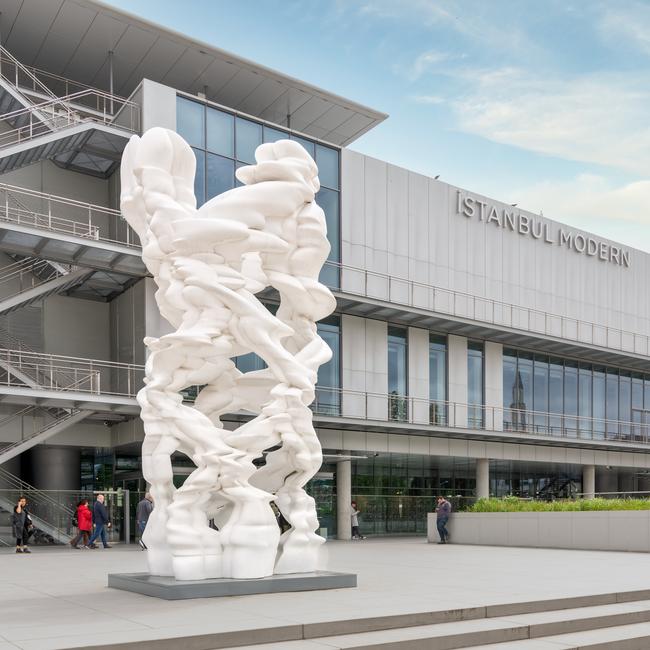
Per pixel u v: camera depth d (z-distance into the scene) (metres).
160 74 30.94
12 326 27.72
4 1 26.56
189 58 29.83
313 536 12.22
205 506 11.52
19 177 28.28
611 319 42.22
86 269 25.62
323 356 12.83
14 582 13.34
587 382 41.28
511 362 37.72
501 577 13.91
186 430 11.38
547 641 9.11
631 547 21.67
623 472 48.34
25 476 30.42
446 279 34.81
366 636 8.59
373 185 32.62
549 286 39.28
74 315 29.00
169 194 12.29
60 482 28.94
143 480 28.59
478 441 35.12
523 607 10.29
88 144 27.03
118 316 28.64
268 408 12.02
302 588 11.41
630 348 43.00
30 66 30.16
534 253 38.81
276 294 27.67
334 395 30.83
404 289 33.09
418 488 39.19
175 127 26.83
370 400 31.78
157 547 11.74
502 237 37.44
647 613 10.68
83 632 8.08
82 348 28.98
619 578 13.75
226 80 31.22
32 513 24.73
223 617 8.96
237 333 11.98
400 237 33.28
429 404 33.84
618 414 42.69
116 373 28.33
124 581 11.77
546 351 39.22
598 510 23.95
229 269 11.98
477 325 33.69
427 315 32.03
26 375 25.72
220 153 27.88
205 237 11.73
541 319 38.62
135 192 12.41
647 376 44.84
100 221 29.69
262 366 28.14
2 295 27.53
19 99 25.11
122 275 26.70
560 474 46.16
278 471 12.32
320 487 31.75
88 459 31.98
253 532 11.20
